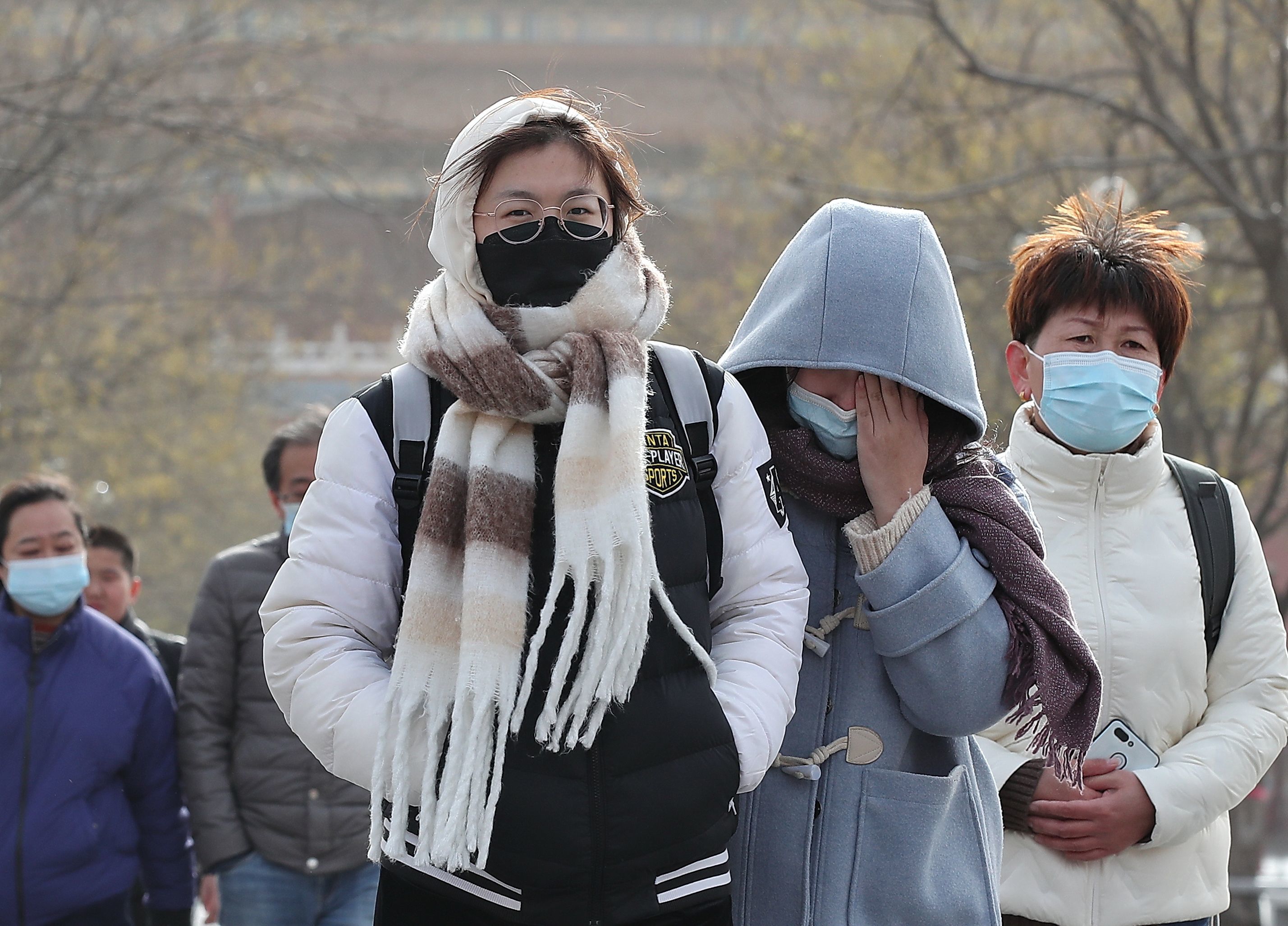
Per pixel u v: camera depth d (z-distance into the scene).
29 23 52.22
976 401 9.19
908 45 46.09
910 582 8.74
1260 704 10.65
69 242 54.62
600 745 7.50
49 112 37.81
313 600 7.85
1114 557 10.67
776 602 8.38
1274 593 10.91
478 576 7.39
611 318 7.89
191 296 58.84
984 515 9.03
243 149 46.91
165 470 69.31
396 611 8.02
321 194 91.81
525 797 7.43
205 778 16.52
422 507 7.90
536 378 7.60
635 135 8.63
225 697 16.67
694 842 7.65
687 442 8.23
